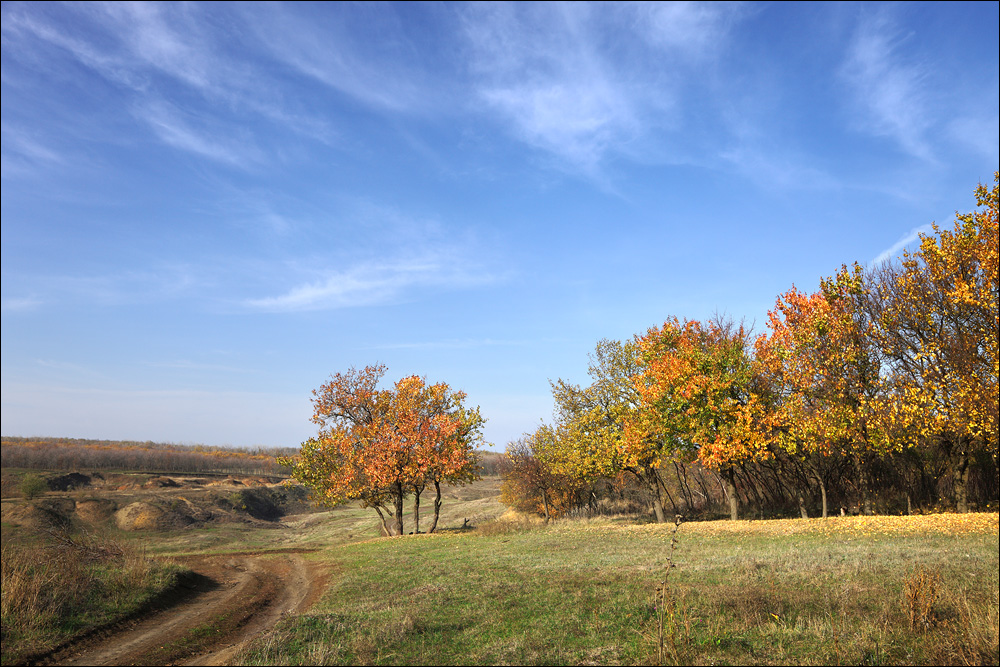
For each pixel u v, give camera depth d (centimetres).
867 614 952
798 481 3384
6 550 1358
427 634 1038
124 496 5350
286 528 5959
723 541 2322
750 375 3070
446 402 4138
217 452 11856
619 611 1087
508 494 4872
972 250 2425
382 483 3797
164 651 1055
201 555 3044
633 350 3769
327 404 4131
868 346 2873
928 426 2512
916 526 2297
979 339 2473
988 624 793
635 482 4519
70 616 1180
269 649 977
